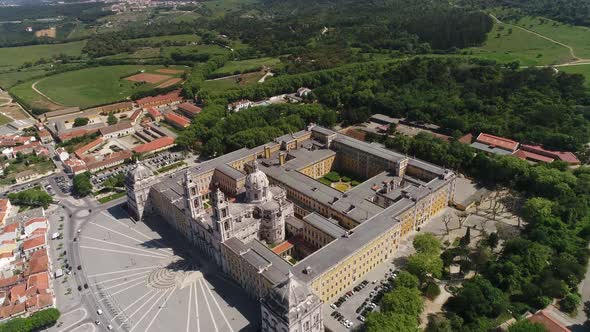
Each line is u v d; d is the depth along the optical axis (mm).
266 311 166625
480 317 180750
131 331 191625
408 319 172000
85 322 198000
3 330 184125
